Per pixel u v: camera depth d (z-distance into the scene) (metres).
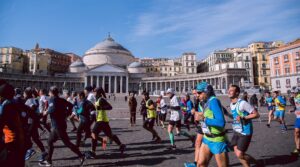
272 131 15.64
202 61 157.50
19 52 112.50
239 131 6.40
